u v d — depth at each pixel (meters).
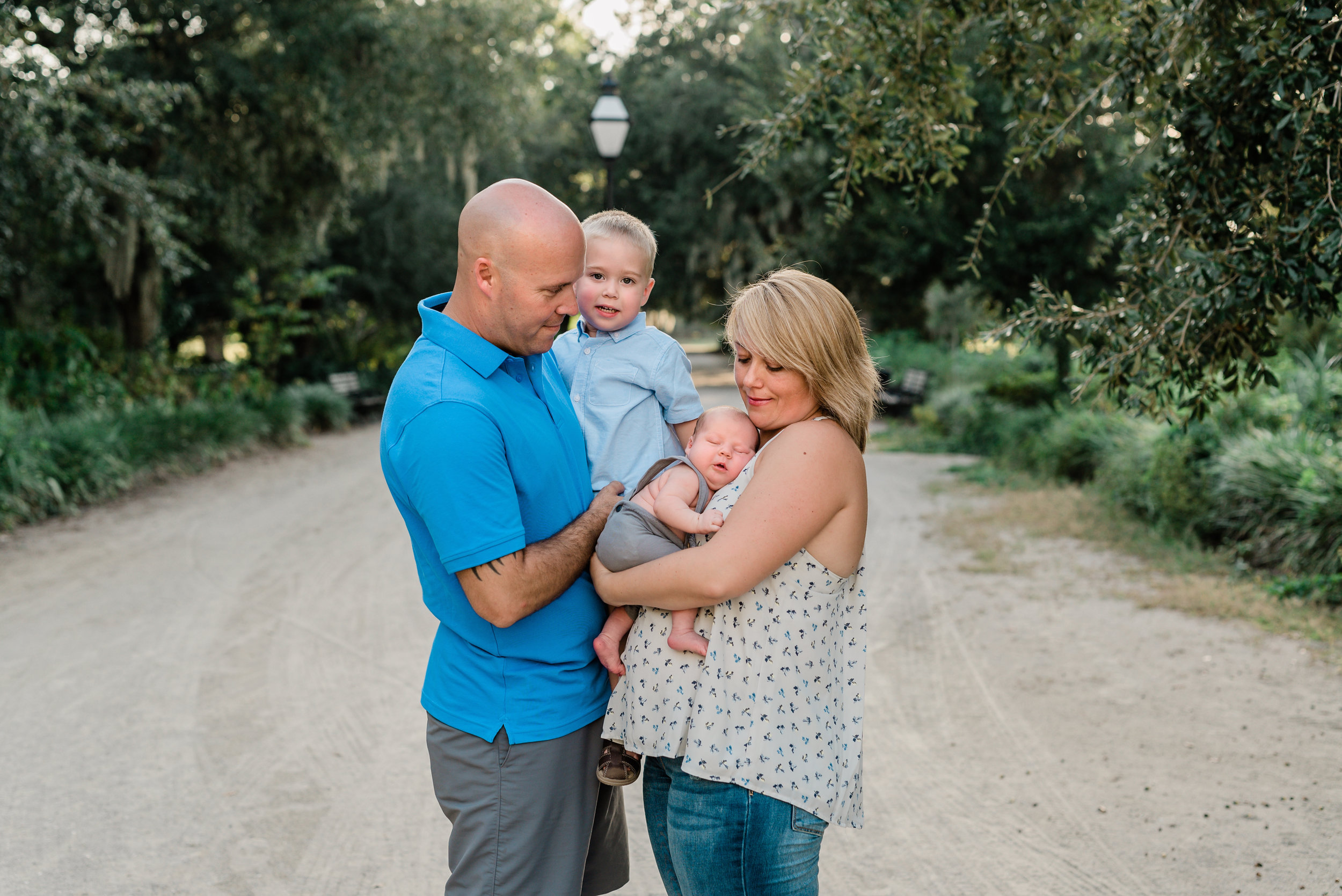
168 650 5.59
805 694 1.99
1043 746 4.25
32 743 4.32
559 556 2.04
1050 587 6.84
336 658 5.48
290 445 15.51
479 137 16.84
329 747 4.30
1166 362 3.65
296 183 17.39
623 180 25.12
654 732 2.03
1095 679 5.04
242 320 20.70
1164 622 5.95
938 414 16.23
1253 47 3.20
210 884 3.22
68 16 13.41
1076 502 9.55
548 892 2.16
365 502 10.55
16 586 6.95
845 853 3.43
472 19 15.84
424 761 4.16
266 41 15.31
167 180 13.17
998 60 4.12
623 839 2.52
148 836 3.53
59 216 11.13
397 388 2.05
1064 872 3.26
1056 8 3.97
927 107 4.26
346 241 22.73
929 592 6.85
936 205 13.20
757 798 1.96
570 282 2.01
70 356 13.25
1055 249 12.54
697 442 2.25
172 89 12.20
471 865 2.12
